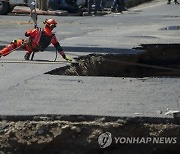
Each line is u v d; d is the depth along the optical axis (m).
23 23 46.66
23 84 16.69
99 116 12.66
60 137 12.45
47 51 25.12
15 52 24.69
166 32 37.41
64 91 15.77
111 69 24.08
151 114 12.90
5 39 31.41
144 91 16.02
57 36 34.19
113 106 13.80
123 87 16.61
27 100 14.38
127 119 12.62
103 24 47.53
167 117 12.64
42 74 18.55
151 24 46.94
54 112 12.89
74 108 13.45
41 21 49.97
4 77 17.92
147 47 28.44
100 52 24.55
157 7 82.31
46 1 62.28
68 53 23.91
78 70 21.16
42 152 12.52
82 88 16.30
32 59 22.00
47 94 15.27
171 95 15.44
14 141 12.38
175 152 12.92
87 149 12.54
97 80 17.73
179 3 90.56
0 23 46.19
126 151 12.67
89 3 62.22
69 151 12.52
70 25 46.12
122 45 27.88
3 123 12.54
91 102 14.28
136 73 26.17
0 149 12.34
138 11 71.69
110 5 77.12
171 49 28.88
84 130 12.53
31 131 12.45
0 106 13.59
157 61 28.38
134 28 42.09
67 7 63.06
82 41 30.33
